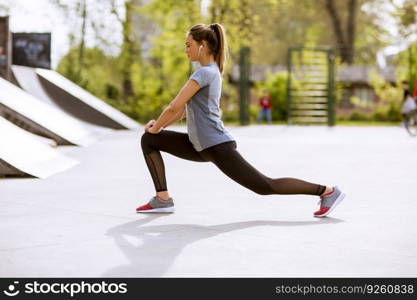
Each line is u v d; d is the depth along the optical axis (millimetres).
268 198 10531
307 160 17719
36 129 22344
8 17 23703
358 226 8133
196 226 8133
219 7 53906
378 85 57438
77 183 12516
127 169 15227
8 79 23703
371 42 89375
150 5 54594
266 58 89312
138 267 6121
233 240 7281
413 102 31875
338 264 6230
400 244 7102
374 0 78562
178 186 12125
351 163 16859
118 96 53000
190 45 8453
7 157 13320
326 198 8711
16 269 6062
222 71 8539
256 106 55969
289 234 7625
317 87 49094
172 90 54219
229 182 12695
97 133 28766
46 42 26391
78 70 52000
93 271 5992
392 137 29594
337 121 57188
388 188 11930
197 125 8289
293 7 85312
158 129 8633
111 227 8062
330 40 89750
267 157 18703
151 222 8414
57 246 6984
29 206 9719
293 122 49969
